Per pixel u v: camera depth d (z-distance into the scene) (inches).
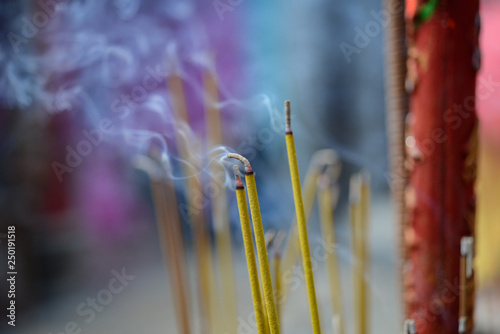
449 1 16.4
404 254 17.7
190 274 36.4
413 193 17.1
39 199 59.1
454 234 16.9
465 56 16.6
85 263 63.3
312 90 83.2
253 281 14.0
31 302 54.7
